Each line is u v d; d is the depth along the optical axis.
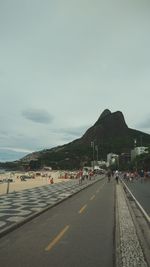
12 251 11.67
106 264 10.14
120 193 41.94
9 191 42.84
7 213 20.89
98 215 21.55
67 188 50.47
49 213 22.42
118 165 199.75
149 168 134.00
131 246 12.27
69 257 10.92
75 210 24.30
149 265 9.83
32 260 10.51
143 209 24.73
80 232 15.42
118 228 16.25
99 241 13.44
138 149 193.62
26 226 17.08
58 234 14.89
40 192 41.03
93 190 49.31
